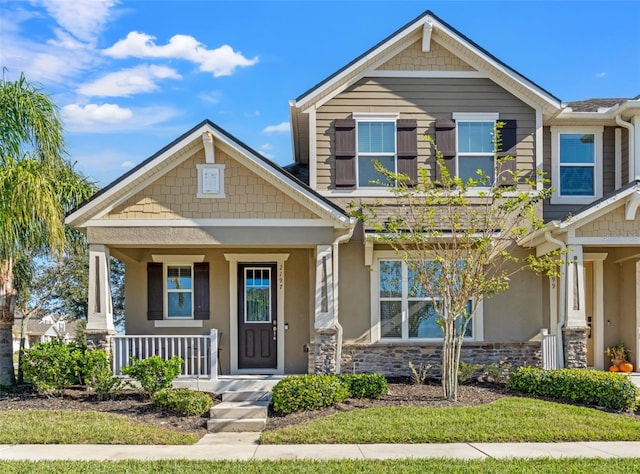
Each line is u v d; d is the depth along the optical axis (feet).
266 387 39.32
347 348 43.83
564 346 40.27
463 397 36.55
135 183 39.63
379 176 44.86
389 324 44.75
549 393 36.29
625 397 33.78
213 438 29.99
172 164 39.93
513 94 45.52
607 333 46.65
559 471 23.07
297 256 47.03
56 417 32.24
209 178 39.86
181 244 39.73
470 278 35.60
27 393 39.22
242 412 33.65
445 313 37.01
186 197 39.88
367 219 39.06
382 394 36.76
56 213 39.04
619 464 24.03
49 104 42.88
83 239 47.11
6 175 37.83
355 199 44.47
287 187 39.47
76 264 71.41
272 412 34.81
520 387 37.88
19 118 41.39
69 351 38.78
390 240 38.55
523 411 32.27
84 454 26.48
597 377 35.19
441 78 45.42
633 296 44.98
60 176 46.09
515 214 44.45
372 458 25.22
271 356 46.68
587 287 47.57
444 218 39.50
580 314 40.11
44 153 42.57
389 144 45.14
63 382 37.52
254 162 39.09
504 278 37.55
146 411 34.63
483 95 45.47
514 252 44.73
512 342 43.93
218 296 46.70
